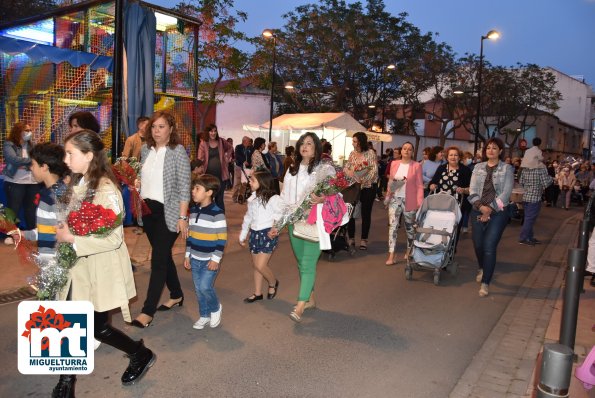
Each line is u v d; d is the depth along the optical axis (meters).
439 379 4.17
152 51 10.10
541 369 2.75
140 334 4.80
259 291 5.96
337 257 8.60
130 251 7.81
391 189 7.96
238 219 11.88
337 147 26.20
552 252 10.04
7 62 10.12
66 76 10.67
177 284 5.51
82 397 3.63
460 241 10.76
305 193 5.05
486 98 42.69
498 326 5.50
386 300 6.26
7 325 4.86
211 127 10.09
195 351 4.48
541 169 10.63
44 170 3.31
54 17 11.09
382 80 35.12
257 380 3.99
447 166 8.69
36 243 3.55
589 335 5.12
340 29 32.81
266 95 34.12
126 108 9.65
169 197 4.85
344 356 4.52
